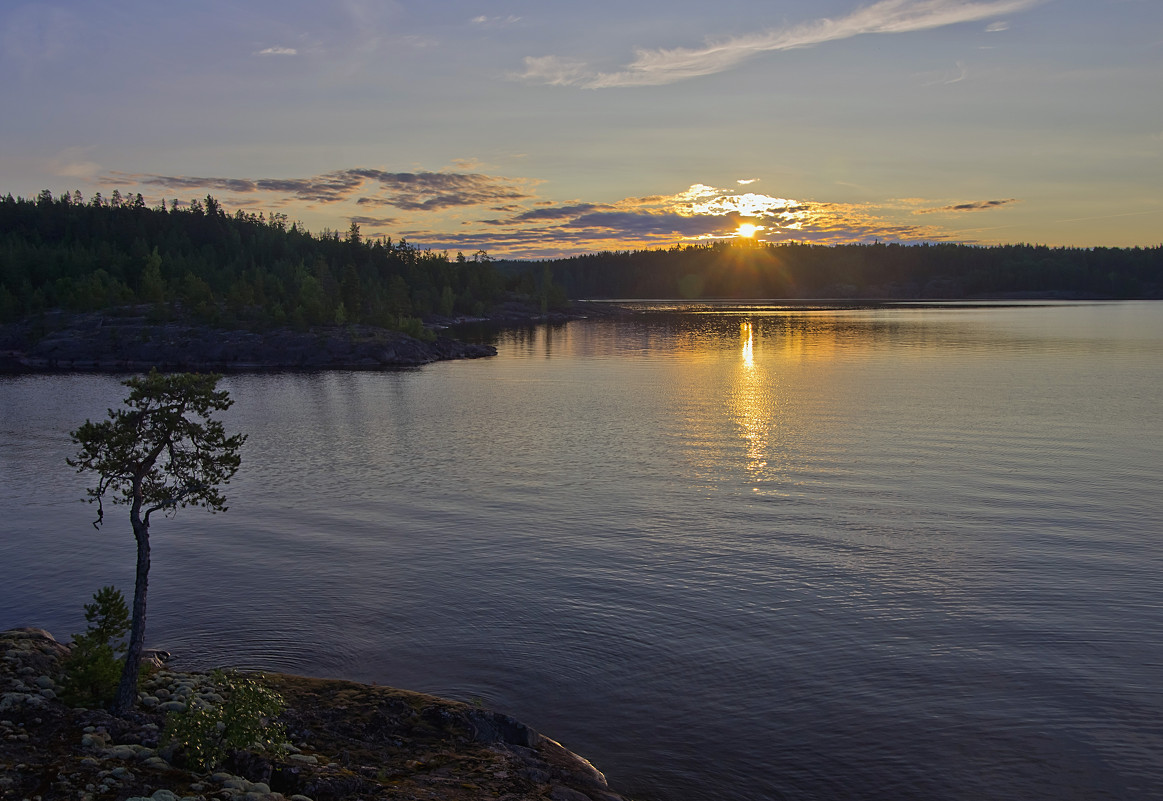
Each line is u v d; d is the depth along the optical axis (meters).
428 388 102.81
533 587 31.80
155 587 32.38
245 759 17.03
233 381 114.62
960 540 36.78
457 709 21.06
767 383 101.25
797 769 19.80
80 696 19.02
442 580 32.72
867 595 30.45
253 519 41.97
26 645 21.80
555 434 67.44
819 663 25.19
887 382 99.81
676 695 23.42
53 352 148.62
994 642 26.41
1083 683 23.69
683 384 101.88
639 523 40.31
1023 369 111.94
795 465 53.50
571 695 23.53
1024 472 50.28
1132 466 51.53
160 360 146.00
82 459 19.33
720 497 45.28
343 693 22.11
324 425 73.88
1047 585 31.16
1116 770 19.55
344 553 36.31
